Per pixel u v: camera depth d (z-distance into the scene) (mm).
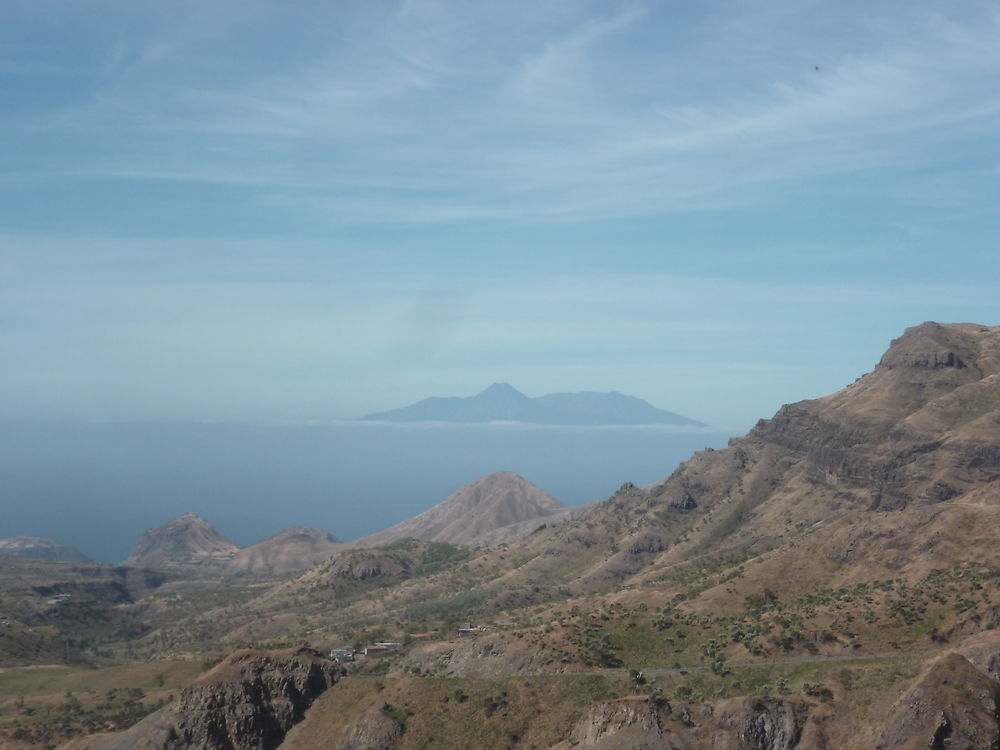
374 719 190875
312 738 196625
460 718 188875
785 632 193000
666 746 162375
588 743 169250
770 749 161125
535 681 193250
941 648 177125
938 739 146625
